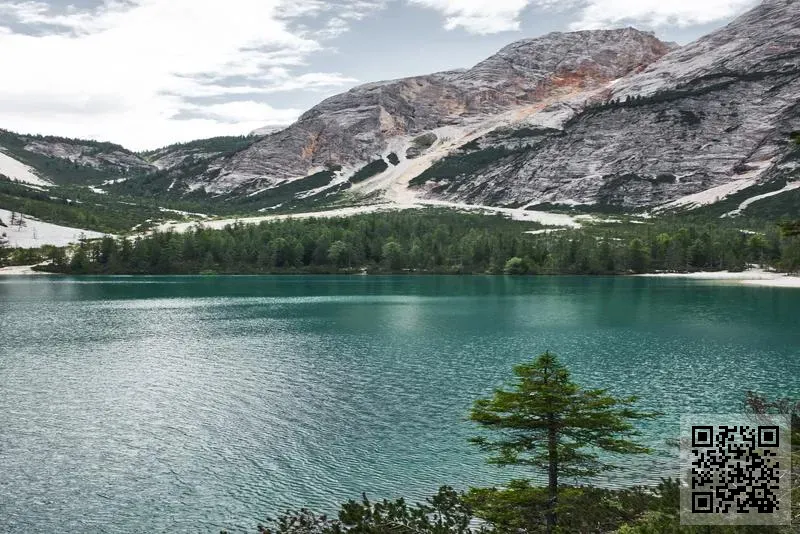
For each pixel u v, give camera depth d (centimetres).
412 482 3622
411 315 11819
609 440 2695
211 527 3086
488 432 4525
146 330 9856
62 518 3188
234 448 4209
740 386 5909
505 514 2756
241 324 10606
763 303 13512
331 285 19950
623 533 2350
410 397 5556
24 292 17225
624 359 7294
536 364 2673
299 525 3062
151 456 4066
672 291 16825
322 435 4491
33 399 5506
